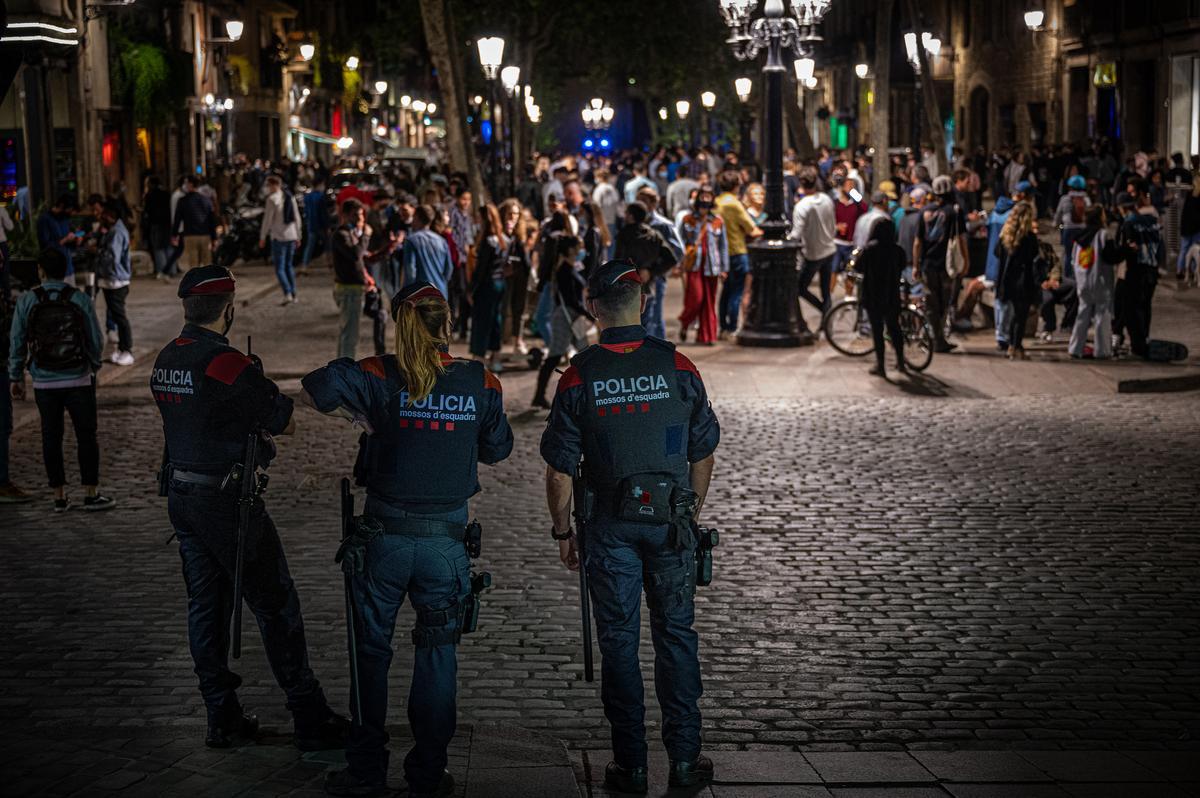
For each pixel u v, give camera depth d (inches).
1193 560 354.9
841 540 373.1
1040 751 235.5
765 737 247.9
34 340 394.0
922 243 674.2
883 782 218.8
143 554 359.6
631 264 216.5
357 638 206.7
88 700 259.8
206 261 1072.2
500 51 942.4
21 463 466.6
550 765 218.7
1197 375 607.2
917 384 613.6
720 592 329.1
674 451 213.3
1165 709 262.2
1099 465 459.5
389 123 3331.7
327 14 2620.6
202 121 1667.1
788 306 716.7
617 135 3518.7
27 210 996.6
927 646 294.7
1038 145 1711.4
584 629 217.9
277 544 225.9
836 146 2807.6
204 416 221.5
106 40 1278.3
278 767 216.8
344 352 641.0
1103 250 645.9
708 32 1785.2
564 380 214.2
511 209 674.8
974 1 2192.4
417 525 204.1
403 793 209.3
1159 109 1551.4
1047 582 337.7
